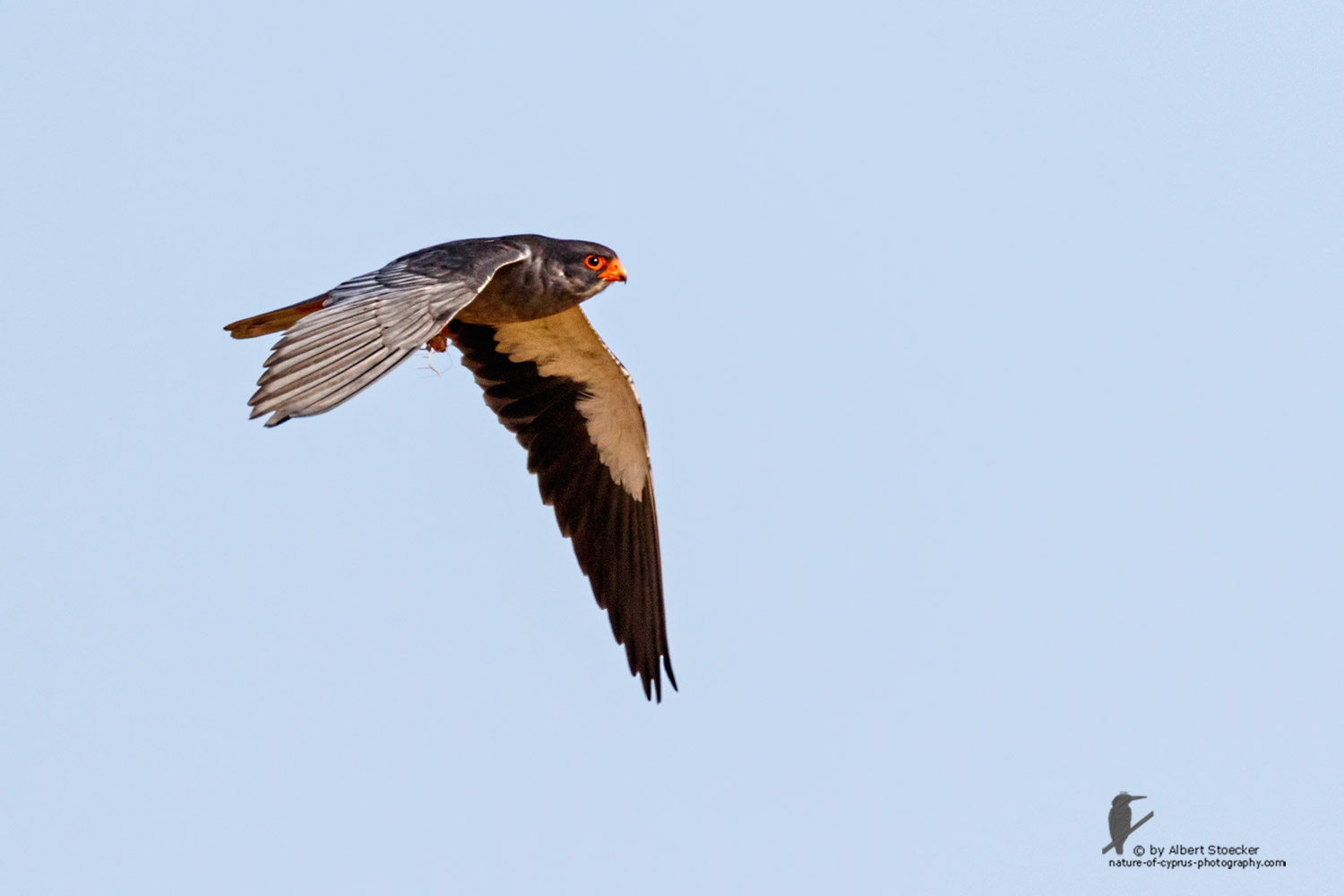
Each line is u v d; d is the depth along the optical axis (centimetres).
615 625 1594
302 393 1062
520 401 1580
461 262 1190
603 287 1423
